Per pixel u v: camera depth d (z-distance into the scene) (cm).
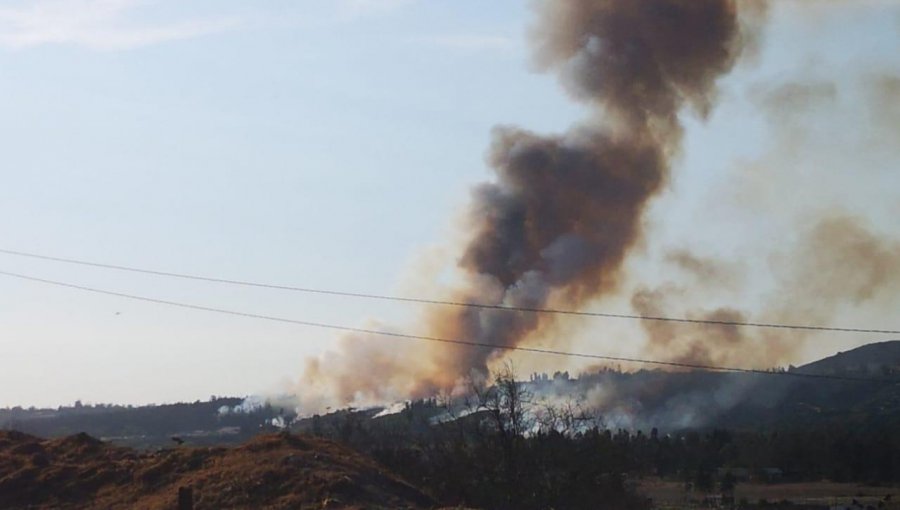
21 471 3375
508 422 4328
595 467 4303
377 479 3253
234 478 3120
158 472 3297
